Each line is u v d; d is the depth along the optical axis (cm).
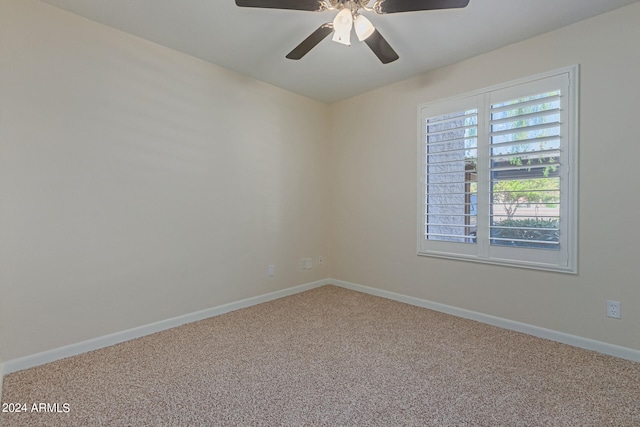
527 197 247
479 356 212
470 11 206
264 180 333
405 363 203
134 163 241
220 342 235
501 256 261
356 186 373
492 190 265
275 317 288
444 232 297
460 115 281
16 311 194
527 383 180
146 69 246
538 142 240
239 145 310
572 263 227
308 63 285
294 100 360
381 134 346
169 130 260
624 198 207
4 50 188
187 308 274
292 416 153
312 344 231
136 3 199
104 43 225
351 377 187
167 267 261
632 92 202
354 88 345
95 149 222
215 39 244
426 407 159
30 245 198
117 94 232
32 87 197
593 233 218
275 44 251
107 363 203
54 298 207
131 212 240
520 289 252
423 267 313
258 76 314
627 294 206
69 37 210
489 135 264
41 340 203
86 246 220
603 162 213
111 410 157
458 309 289
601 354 214
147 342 235
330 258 406
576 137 223
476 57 271
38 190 200
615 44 207
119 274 235
